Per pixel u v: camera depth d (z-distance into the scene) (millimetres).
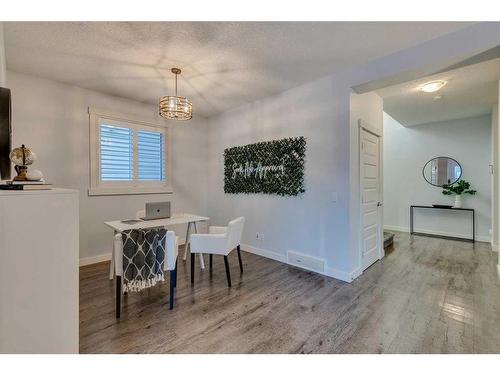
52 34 2273
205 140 5230
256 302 2537
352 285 2941
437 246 4711
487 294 2695
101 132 3844
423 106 4492
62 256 1481
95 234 3766
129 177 4164
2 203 1293
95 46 2488
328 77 3184
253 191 4215
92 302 2525
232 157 4590
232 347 1851
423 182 5902
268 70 3035
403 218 6195
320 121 3281
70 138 3541
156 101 4242
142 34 2279
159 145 4547
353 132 3096
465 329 2061
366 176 3510
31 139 3234
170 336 1979
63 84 3473
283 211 3777
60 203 1473
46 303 1432
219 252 2957
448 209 5555
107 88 3654
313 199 3383
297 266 3588
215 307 2436
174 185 4730
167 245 2406
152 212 3209
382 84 2885
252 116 4234
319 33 2262
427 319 2213
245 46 2486
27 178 1593
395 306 2449
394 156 6324
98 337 1956
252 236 4293
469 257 4020
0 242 1288
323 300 2576
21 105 3156
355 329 2074
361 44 2441
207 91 3756
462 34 2178
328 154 3205
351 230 3068
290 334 2008
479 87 3609
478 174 5199
